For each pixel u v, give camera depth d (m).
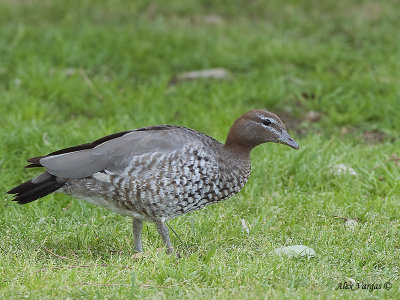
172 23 21.59
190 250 9.62
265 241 9.63
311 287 8.34
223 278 8.45
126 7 22.69
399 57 18.36
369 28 21.06
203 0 23.53
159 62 18.06
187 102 15.55
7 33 19.41
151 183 8.85
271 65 18.19
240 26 21.53
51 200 10.80
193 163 8.98
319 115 15.52
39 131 12.95
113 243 9.75
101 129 13.46
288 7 23.05
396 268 9.03
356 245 9.59
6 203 10.80
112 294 8.01
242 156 9.59
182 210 9.16
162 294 8.05
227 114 14.61
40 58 17.67
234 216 10.46
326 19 21.98
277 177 11.91
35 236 9.62
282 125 9.75
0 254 8.95
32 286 8.13
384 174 11.97
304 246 9.38
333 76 17.25
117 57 18.16
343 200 11.04
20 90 15.84
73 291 8.05
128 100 15.45
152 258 8.87
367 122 15.17
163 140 8.98
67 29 20.05
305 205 10.93
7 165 12.05
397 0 23.12
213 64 18.31
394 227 10.05
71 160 8.95
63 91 15.83
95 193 9.02
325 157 12.48
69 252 9.35
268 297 7.89
